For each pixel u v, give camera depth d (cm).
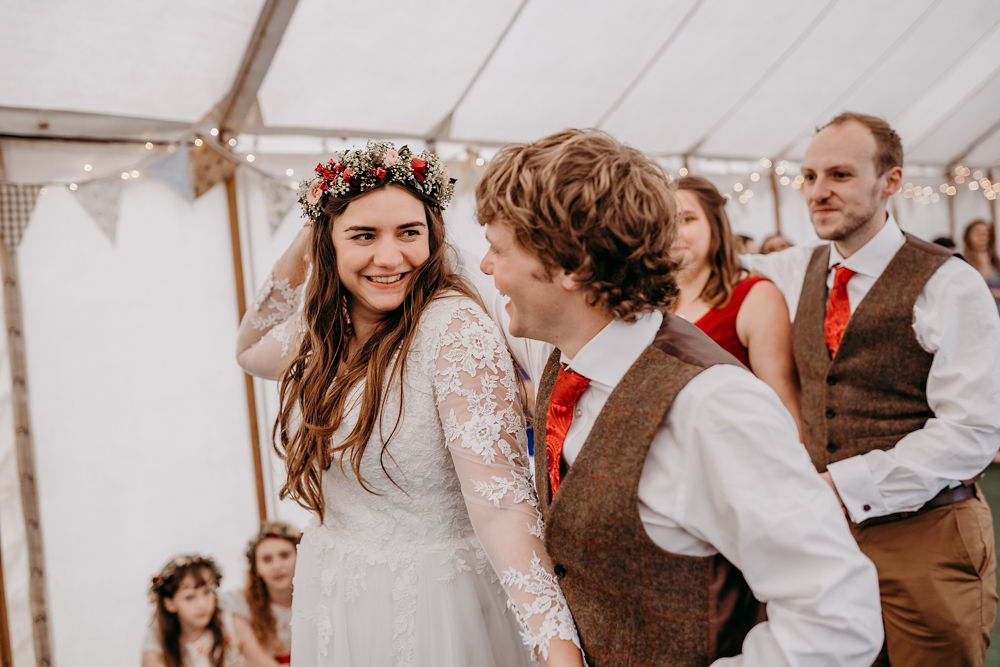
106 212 326
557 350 126
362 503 150
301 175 371
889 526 199
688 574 105
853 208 194
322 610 153
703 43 413
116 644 332
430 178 141
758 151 571
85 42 271
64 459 323
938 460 181
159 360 343
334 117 367
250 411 363
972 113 627
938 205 727
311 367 150
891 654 204
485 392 132
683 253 113
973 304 182
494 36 348
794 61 459
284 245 371
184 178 338
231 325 358
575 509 108
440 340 137
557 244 102
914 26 458
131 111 315
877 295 195
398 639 145
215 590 318
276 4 279
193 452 351
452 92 379
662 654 107
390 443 141
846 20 433
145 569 340
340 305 149
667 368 104
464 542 150
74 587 325
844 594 93
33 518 316
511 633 154
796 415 218
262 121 352
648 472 104
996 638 307
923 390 193
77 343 325
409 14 317
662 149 521
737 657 102
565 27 361
